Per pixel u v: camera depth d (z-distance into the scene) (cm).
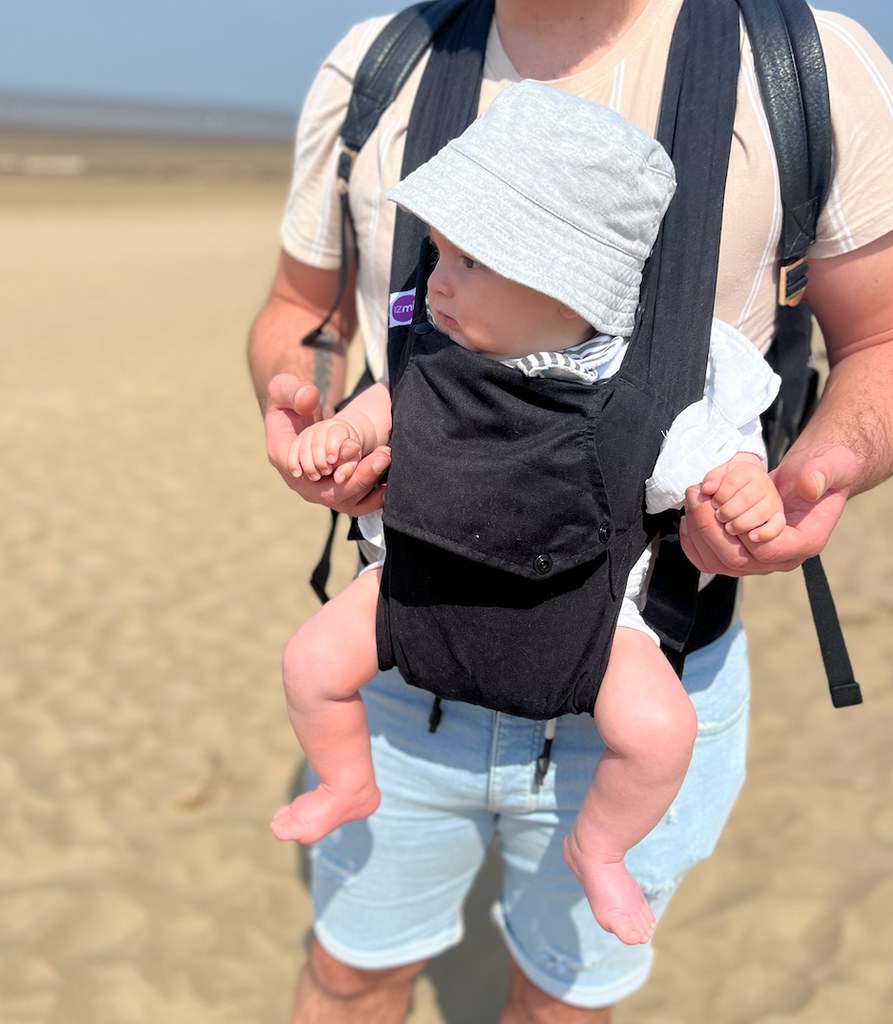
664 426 127
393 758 163
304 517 521
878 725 356
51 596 436
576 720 150
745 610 431
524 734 153
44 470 566
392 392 141
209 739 350
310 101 166
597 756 152
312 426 135
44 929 275
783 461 134
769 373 129
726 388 127
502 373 125
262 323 182
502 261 122
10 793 322
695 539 123
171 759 340
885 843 304
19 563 462
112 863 297
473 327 128
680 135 134
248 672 388
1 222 1507
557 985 173
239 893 290
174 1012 256
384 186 151
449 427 128
